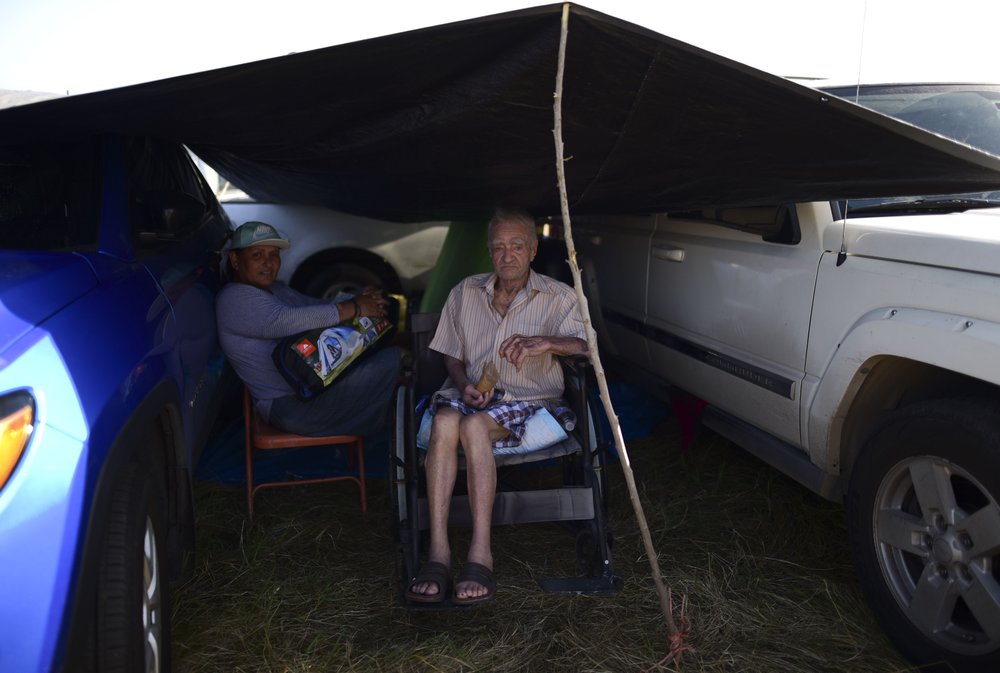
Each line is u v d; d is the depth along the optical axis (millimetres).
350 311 3717
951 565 2473
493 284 3400
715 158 2760
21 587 1713
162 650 2365
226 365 4020
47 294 2131
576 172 3014
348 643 2828
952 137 3627
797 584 3203
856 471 2861
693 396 4281
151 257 3102
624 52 2156
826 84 3855
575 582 2861
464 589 2756
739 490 4008
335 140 2979
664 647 2814
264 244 3648
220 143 3158
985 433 2332
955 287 2512
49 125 2838
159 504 2480
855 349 2836
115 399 2113
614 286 4820
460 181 3301
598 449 3111
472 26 2070
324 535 3646
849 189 2875
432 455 3008
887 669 2674
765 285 3398
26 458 1768
